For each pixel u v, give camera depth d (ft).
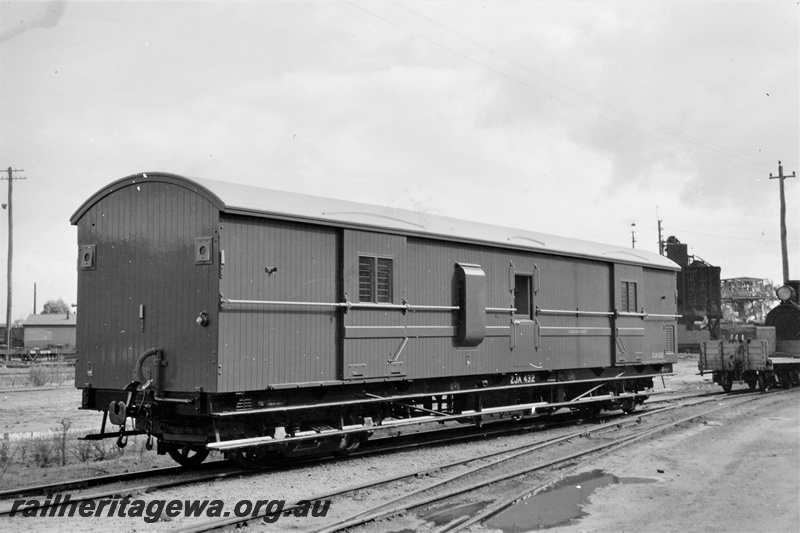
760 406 65.72
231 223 32.12
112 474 33.99
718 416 57.52
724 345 85.46
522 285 51.06
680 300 170.91
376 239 39.22
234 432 32.96
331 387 37.27
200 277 32.04
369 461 37.40
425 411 43.37
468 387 46.24
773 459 37.27
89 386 35.65
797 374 94.73
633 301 61.82
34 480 32.48
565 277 54.19
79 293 36.60
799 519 25.46
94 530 23.85
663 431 48.49
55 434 43.70
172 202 33.32
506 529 24.56
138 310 34.17
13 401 67.72
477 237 45.96
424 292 42.27
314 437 35.68
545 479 32.91
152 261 33.88
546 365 51.57
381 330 39.06
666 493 29.78
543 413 56.24
